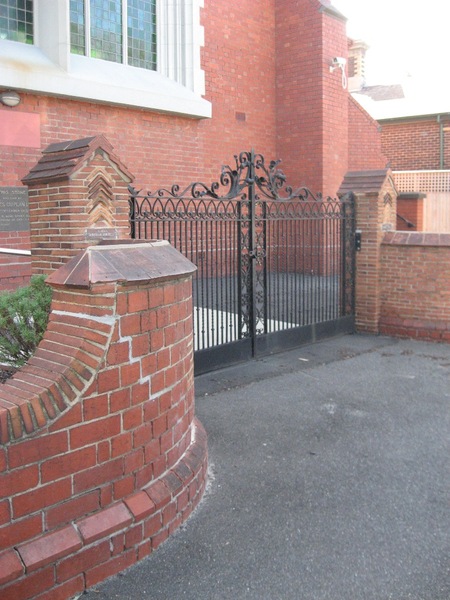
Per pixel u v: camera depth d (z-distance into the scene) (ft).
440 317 28.71
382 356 25.76
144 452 10.61
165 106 38.17
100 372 9.62
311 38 49.14
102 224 17.44
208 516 11.91
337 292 33.12
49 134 32.76
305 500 12.62
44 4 33.14
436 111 69.15
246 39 48.39
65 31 32.73
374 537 11.17
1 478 8.41
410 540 11.08
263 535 11.22
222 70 46.52
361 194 29.68
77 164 16.66
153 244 11.68
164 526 10.91
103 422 9.72
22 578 8.60
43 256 17.71
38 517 8.90
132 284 10.08
